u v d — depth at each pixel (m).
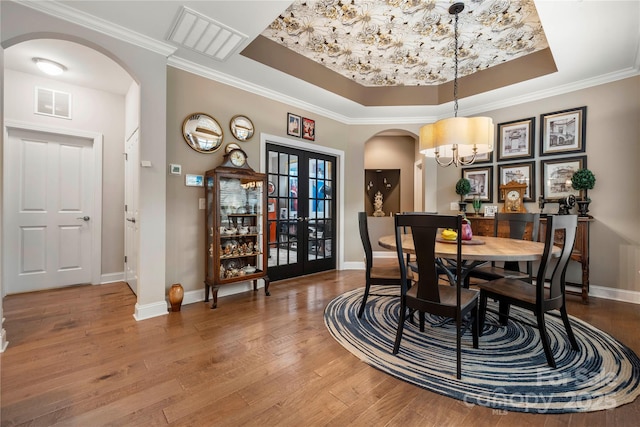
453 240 2.43
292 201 4.09
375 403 1.44
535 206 3.56
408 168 6.31
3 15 1.91
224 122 3.23
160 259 2.62
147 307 2.54
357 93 4.00
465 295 1.92
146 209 2.54
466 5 2.39
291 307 2.84
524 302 1.87
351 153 4.72
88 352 1.92
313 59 3.35
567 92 3.36
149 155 2.54
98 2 2.03
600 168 3.12
